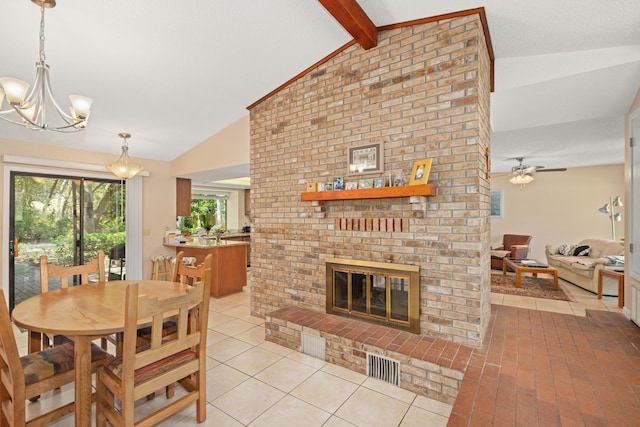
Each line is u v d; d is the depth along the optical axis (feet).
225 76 10.72
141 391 5.47
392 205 9.13
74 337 5.70
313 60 10.47
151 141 15.01
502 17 7.68
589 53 8.73
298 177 11.28
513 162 21.59
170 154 16.88
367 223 9.61
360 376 8.23
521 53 9.19
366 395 7.41
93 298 7.22
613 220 21.74
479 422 5.13
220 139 14.96
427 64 8.46
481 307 7.97
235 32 8.66
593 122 12.91
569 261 18.17
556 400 5.66
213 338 10.69
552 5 7.00
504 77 9.72
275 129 12.00
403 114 8.86
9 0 6.73
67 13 7.29
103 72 9.64
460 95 7.96
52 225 13.83
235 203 27.20
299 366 8.75
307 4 7.83
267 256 12.25
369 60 9.52
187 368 6.17
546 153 18.63
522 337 8.50
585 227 22.75
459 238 8.03
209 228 20.98
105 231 15.60
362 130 9.68
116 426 5.58
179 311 5.92
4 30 7.50
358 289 9.93
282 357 9.30
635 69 8.63
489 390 6.01
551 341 8.23
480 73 7.85
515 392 5.93
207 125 14.23
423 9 7.98
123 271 16.20
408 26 8.77
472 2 7.41
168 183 17.85
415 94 8.66
